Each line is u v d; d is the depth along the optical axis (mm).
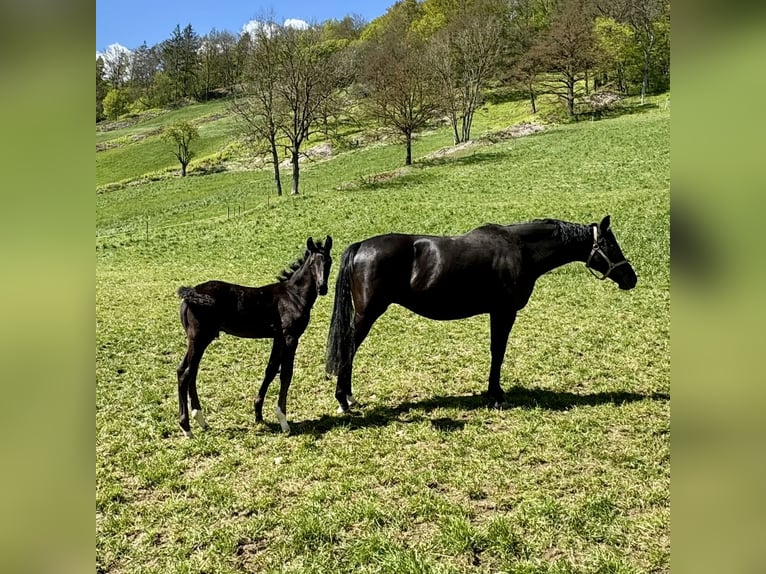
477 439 6801
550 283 16141
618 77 61906
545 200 25672
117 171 63719
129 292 17422
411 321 13164
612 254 7957
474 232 7859
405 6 98375
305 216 28875
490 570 4461
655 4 56875
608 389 8484
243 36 88000
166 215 39906
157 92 110000
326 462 6289
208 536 4957
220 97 106000
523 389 8570
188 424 7066
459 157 42125
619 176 28562
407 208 27719
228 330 7129
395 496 5531
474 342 11305
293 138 39625
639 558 4520
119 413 7957
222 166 58312
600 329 11758
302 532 4922
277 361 7324
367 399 8438
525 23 77500
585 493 5492
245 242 25984
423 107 45188
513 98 68688
